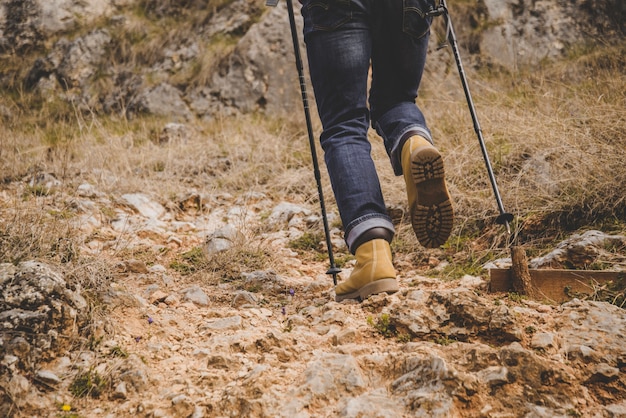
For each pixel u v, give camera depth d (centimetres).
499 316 190
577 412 155
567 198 314
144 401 164
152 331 205
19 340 171
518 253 235
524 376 164
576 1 784
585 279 233
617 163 317
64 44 845
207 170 543
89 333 193
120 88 797
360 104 222
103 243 326
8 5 897
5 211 311
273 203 458
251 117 742
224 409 158
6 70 841
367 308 213
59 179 445
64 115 773
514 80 686
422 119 222
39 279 192
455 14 802
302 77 240
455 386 158
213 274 285
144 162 546
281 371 175
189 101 770
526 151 388
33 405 161
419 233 217
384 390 163
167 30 859
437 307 200
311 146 238
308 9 221
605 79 535
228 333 207
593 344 183
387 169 418
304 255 337
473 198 343
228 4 864
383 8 219
